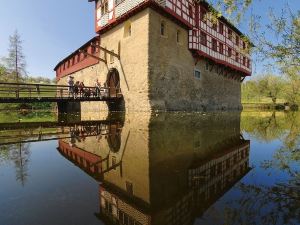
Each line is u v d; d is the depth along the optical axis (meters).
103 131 10.44
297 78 8.59
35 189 3.79
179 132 10.09
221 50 27.77
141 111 18.67
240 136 9.78
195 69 24.09
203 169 5.06
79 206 3.19
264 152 6.85
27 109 30.27
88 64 27.81
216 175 4.65
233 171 4.91
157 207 3.24
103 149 6.95
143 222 2.79
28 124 13.73
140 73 19.02
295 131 11.63
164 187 4.01
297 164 5.45
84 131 10.50
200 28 23.73
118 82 23.02
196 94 24.28
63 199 3.41
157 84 19.14
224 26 28.33
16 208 3.11
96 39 25.56
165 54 20.06
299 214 2.94
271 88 46.59
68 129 11.31
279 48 7.75
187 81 22.78
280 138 9.36
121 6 20.53
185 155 6.27
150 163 5.47
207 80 26.44
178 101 21.48
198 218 2.87
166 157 6.03
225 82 31.05
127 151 6.66
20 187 3.88
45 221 2.76
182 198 3.53
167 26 20.33
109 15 22.17
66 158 5.86
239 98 36.00
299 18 7.57
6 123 14.46
